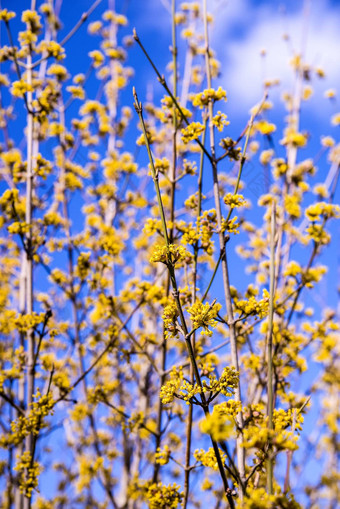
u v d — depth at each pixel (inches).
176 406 215.5
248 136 129.1
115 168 272.8
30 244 192.2
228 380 93.5
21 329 180.1
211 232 125.5
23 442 191.8
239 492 95.9
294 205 194.1
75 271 222.8
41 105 209.2
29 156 204.2
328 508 279.4
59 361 244.2
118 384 251.9
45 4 277.7
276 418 93.2
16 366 187.9
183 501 124.7
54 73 249.3
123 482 242.1
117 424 264.5
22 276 213.5
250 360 164.9
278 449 80.4
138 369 262.7
